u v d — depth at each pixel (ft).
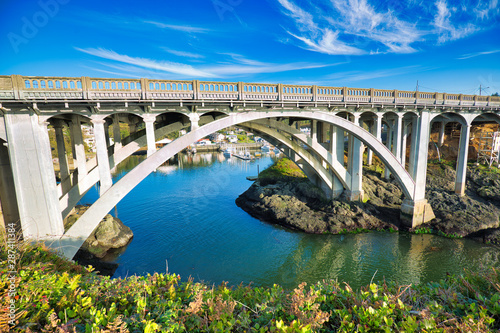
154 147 47.98
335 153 82.38
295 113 62.08
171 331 13.25
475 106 86.63
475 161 108.88
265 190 105.19
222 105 53.47
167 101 46.88
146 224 86.63
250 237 77.25
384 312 13.79
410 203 78.69
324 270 59.72
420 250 67.56
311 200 95.81
